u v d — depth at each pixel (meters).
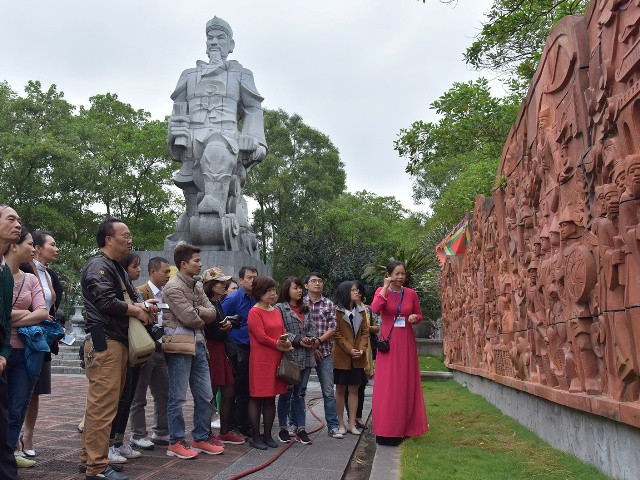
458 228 10.62
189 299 5.09
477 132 10.64
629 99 3.30
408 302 6.19
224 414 5.86
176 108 14.64
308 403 9.25
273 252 32.69
